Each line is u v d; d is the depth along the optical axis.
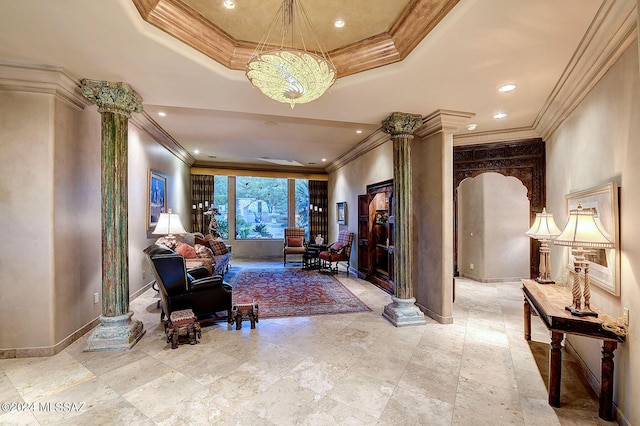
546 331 3.59
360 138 5.99
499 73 2.78
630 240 1.98
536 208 4.69
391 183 5.35
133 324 3.20
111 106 3.02
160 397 2.21
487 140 4.89
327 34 2.65
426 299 4.16
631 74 1.98
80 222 3.27
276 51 1.92
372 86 3.04
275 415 2.03
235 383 2.40
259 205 9.96
